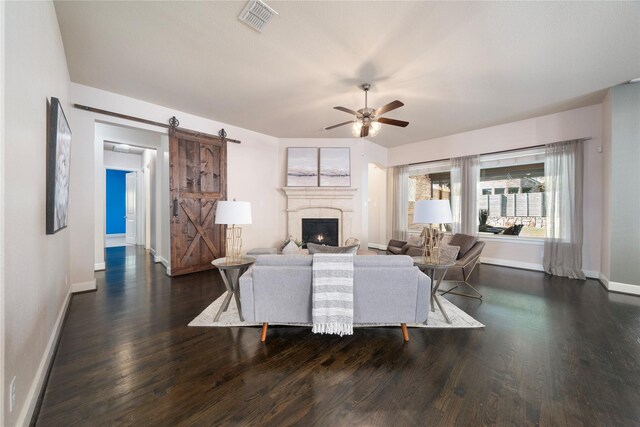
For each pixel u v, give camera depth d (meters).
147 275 4.42
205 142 4.69
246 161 5.36
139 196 7.54
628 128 3.54
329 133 5.63
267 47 2.70
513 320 2.72
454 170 5.65
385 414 1.48
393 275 2.28
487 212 5.54
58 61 2.37
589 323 2.65
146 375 1.81
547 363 1.97
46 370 1.76
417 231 6.61
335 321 2.22
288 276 2.28
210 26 2.40
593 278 4.23
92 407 1.51
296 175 5.82
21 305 1.32
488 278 4.30
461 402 1.57
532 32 2.46
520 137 4.85
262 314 2.30
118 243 8.03
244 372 1.85
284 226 5.97
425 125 5.11
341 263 2.26
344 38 2.55
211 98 3.91
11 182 1.18
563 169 4.40
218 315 2.69
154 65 3.04
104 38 2.56
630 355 2.07
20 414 1.29
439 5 2.14
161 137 5.23
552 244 4.53
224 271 2.71
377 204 7.45
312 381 1.76
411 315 2.32
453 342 2.28
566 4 2.13
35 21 1.58
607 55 2.82
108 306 3.05
